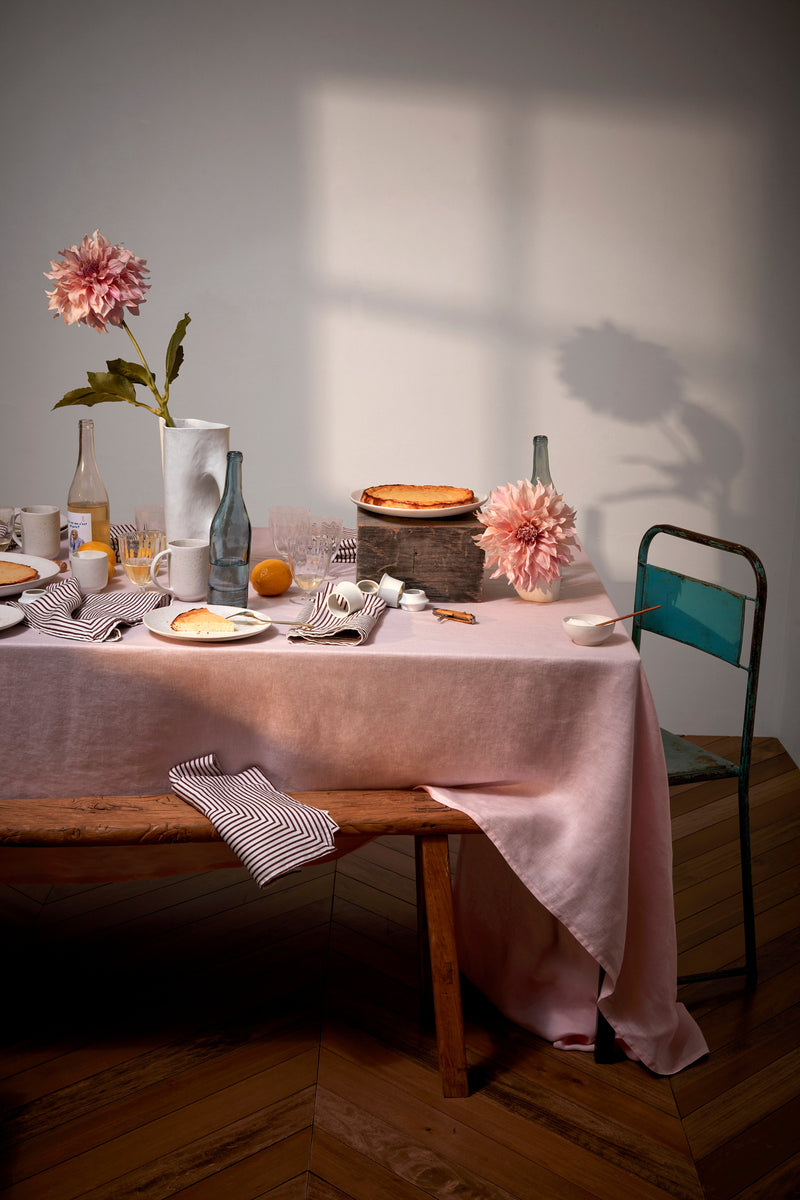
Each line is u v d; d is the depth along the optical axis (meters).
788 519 3.19
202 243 3.04
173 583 1.87
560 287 3.06
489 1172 1.54
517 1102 1.69
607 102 2.96
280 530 1.92
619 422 3.15
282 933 2.17
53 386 3.13
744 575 3.25
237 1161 1.54
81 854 1.67
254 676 1.65
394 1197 1.49
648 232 3.03
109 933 2.16
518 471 3.19
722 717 3.34
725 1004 1.98
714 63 2.93
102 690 1.64
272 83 2.95
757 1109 1.70
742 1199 1.50
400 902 2.31
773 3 2.89
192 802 1.63
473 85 2.95
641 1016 1.77
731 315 3.07
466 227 3.03
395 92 2.95
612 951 1.68
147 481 3.19
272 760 1.71
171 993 1.96
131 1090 1.69
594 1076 1.77
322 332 3.10
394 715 1.68
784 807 2.84
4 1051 1.78
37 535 2.07
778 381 3.11
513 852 1.65
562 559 1.88
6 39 2.91
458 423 3.15
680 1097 1.72
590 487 3.19
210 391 3.13
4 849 1.66
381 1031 1.86
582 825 1.68
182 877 2.40
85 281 1.85
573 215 3.02
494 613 1.89
